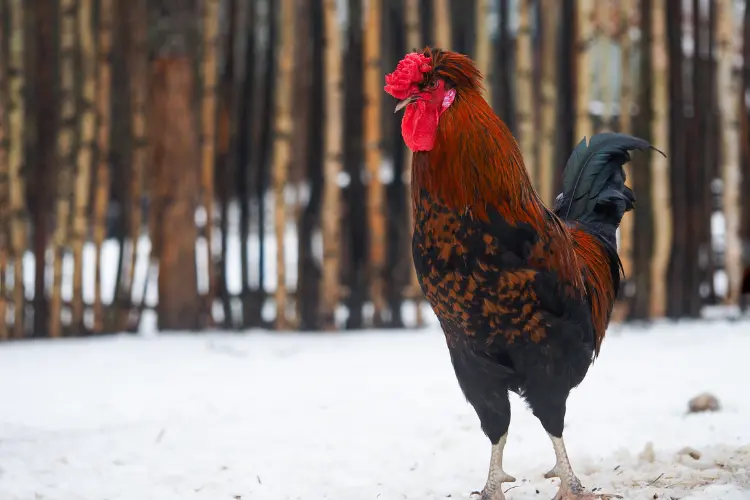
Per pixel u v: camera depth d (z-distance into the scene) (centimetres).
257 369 818
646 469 492
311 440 580
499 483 438
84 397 718
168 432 603
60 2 1001
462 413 643
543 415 423
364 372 797
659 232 1070
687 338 955
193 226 1041
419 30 1036
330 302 1034
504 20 1053
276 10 1027
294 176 1053
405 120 407
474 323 409
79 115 1010
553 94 1048
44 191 1014
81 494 480
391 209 1059
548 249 404
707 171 1106
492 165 398
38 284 1016
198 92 1042
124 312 1039
